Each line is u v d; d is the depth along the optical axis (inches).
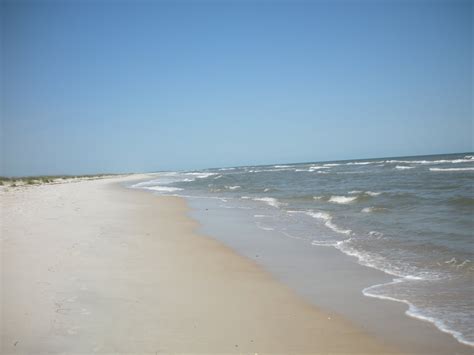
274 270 315.0
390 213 579.2
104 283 255.8
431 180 1084.5
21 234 402.9
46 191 1186.6
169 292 249.4
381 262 328.2
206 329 194.2
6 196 934.4
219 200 940.6
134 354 163.8
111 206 780.0
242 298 245.0
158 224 555.2
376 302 237.5
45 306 208.1
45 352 159.8
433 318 210.7
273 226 537.3
